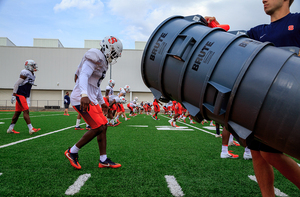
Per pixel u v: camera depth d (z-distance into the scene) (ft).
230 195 5.63
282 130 2.81
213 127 26.11
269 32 5.25
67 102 51.37
